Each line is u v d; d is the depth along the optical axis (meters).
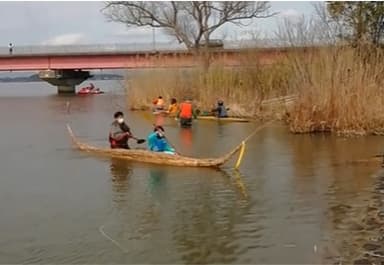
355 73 27.12
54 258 11.82
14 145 26.86
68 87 85.06
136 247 12.28
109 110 47.00
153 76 44.78
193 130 30.94
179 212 14.61
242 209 14.74
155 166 20.34
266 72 36.59
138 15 59.59
